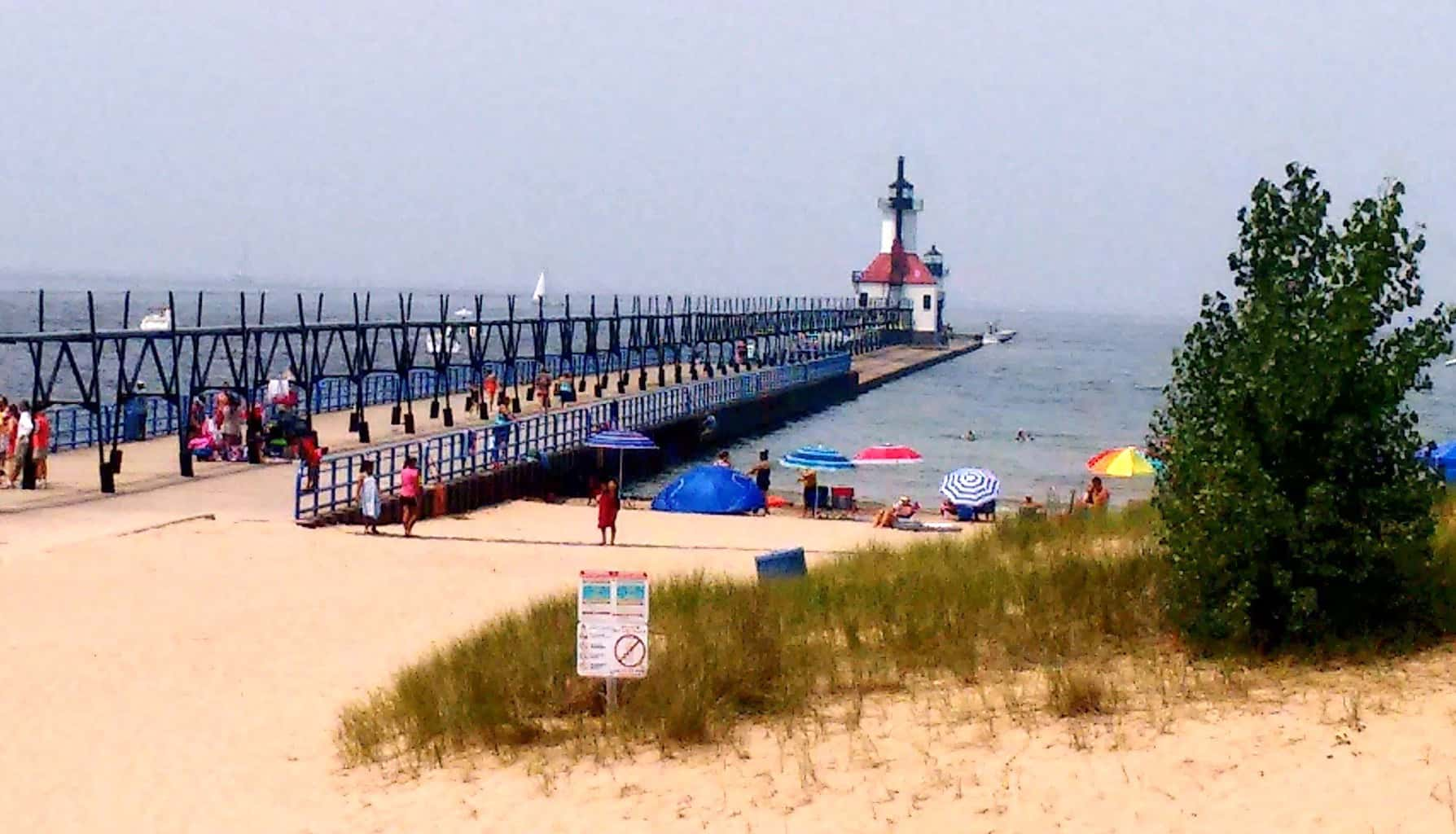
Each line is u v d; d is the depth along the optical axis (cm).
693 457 5916
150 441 4416
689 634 1552
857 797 1047
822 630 1577
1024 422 7769
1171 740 1070
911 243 16088
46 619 2062
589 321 7931
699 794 1098
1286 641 1288
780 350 11775
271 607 2209
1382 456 1293
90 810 1244
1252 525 1252
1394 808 898
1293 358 1256
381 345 14150
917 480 5178
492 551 2869
